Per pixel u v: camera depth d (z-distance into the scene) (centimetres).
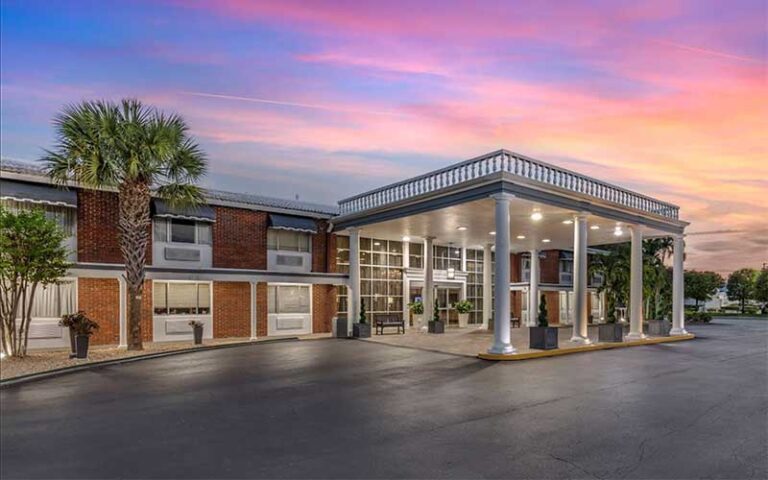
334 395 857
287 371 1116
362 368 1155
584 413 725
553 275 3166
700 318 3362
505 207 1356
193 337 1805
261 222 2042
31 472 492
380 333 2098
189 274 1752
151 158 1480
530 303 2780
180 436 615
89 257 1622
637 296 1912
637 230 1912
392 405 777
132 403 805
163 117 1535
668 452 548
